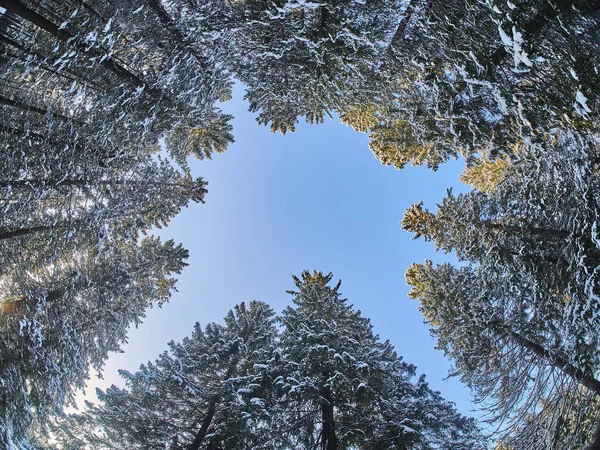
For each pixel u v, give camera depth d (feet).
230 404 31.50
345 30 25.88
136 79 25.86
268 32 27.96
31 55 19.43
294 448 29.45
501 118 21.94
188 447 31.58
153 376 33.50
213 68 31.91
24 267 28.35
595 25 15.02
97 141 25.70
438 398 29.63
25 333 28.60
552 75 16.94
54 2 20.47
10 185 21.95
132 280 39.83
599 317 18.28
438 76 23.99
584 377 20.22
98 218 28.71
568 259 21.18
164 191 40.50
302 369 30.22
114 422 32.22
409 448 25.44
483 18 18.54
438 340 39.09
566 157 19.03
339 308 39.47
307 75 32.19
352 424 28.04
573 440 19.94
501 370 29.22
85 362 35.50
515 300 26.99
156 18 26.04
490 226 28.50
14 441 27.68
